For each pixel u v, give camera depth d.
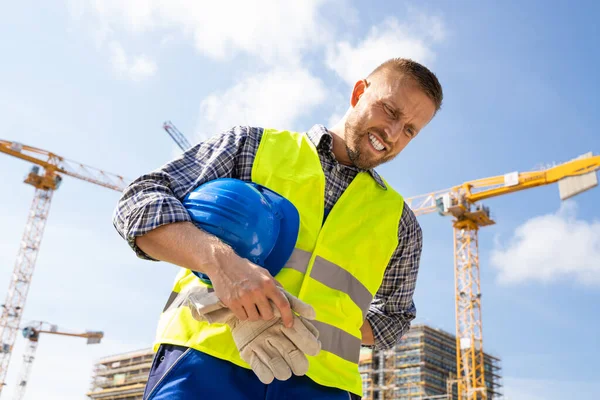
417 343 103.50
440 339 106.62
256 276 1.64
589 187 50.19
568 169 51.69
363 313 2.33
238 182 1.93
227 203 1.84
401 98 2.43
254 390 1.94
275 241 1.91
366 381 94.00
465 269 54.66
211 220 1.81
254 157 2.29
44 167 58.31
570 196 50.94
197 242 1.73
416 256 2.77
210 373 1.91
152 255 1.82
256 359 1.73
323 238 2.25
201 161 2.20
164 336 2.04
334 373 2.12
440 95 2.54
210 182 1.96
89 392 110.44
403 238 2.69
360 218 2.42
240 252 1.81
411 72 2.46
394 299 2.79
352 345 2.23
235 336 1.76
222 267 1.67
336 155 2.55
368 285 2.38
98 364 114.62
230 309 1.70
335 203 2.43
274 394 1.96
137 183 1.94
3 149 56.97
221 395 1.89
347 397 2.13
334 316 2.16
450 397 93.94
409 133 2.53
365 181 2.55
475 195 55.75
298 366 1.71
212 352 1.93
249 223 1.81
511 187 54.16
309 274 2.14
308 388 2.03
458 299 53.84
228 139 2.27
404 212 2.68
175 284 2.21
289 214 2.04
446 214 56.94
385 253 2.47
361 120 2.45
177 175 2.07
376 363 95.38
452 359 106.38
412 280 2.78
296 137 2.48
